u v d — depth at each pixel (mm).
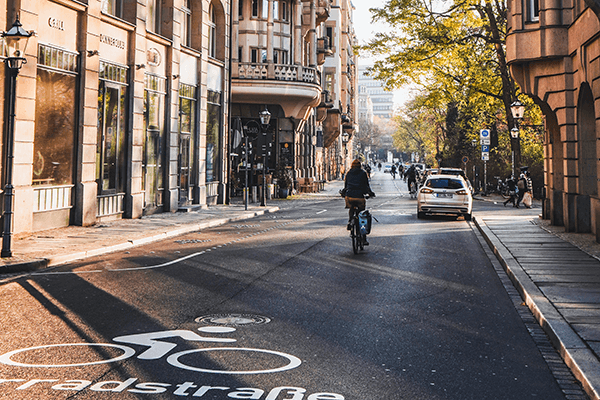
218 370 5523
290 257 12891
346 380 5320
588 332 6566
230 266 11633
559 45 17156
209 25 29453
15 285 9594
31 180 15352
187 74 26266
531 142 41969
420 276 10859
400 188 55531
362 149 160250
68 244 14023
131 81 21047
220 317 7598
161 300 8562
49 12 16438
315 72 38875
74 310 7887
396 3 31703
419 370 5645
